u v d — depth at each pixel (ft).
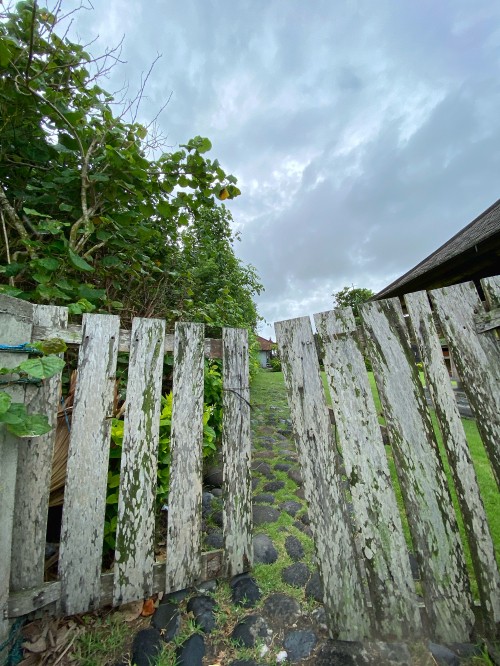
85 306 4.97
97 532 3.90
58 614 3.63
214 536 5.60
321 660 3.40
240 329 5.13
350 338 4.48
